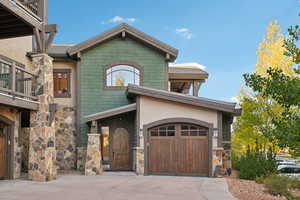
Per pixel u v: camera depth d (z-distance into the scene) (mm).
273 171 12211
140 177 12484
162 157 13352
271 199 8328
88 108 15805
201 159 13117
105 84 15945
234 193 9039
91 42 15609
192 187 9945
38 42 11672
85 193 8758
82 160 15445
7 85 11844
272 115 11883
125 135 15250
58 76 16297
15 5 10359
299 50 6652
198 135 13281
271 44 16281
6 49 13336
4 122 11461
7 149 11750
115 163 15055
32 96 11523
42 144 11344
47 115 11711
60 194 8562
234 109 12773
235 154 17266
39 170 11234
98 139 13516
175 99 13109
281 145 6031
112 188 9648
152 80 16172
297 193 9516
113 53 16156
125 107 13758
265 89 6273
